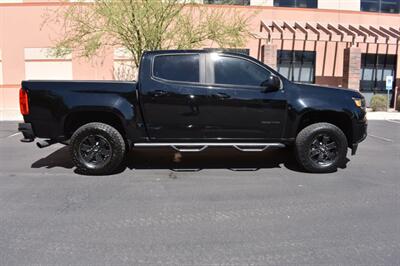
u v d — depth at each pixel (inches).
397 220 192.5
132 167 299.0
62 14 792.3
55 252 157.0
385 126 598.9
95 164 274.7
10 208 207.6
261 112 274.8
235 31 617.9
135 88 273.3
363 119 282.2
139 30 562.9
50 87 271.3
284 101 274.8
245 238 170.7
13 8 849.5
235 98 272.7
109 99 271.6
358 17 923.4
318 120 291.1
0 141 433.1
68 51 645.3
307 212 202.8
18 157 339.6
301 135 279.1
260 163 312.2
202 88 272.5
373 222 189.8
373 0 944.3
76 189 242.1
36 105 271.3
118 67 821.9
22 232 176.4
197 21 639.8
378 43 868.0
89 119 284.4
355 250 159.6
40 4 844.6
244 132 277.4
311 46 901.8
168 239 169.5
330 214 200.2
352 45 915.4
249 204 214.5
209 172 284.2
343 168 300.2
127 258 152.0
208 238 170.6
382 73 943.0
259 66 277.0
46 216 196.1
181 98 271.6
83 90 271.4
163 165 305.3
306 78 908.0
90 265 146.6
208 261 149.8
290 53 896.3
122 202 217.5
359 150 380.5
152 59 276.8
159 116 273.6
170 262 148.9
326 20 906.1
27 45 854.5
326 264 147.9
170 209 206.4
